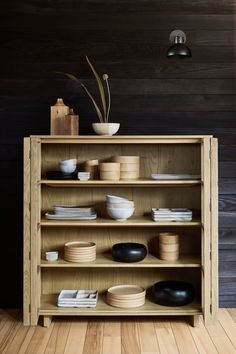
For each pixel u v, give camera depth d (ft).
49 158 11.75
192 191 11.71
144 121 11.88
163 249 11.06
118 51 11.87
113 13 11.88
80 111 11.91
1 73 11.85
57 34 11.86
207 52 11.90
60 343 9.67
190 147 11.71
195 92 11.88
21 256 11.92
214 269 10.53
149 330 10.39
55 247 11.79
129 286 11.57
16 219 11.90
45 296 11.59
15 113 11.87
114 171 10.88
